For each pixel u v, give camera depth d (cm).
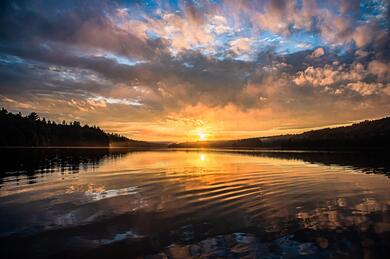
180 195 1474
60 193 1523
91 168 2986
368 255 704
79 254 712
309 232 874
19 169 2797
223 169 2941
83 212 1116
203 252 719
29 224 957
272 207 1207
